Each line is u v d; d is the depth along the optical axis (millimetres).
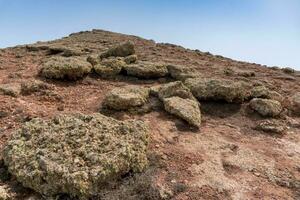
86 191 6512
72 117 8438
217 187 7363
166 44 26141
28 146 7395
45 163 6762
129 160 7223
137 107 10531
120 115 10141
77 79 13078
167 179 7391
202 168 7973
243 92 11641
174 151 8523
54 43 23922
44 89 11703
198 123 9898
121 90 11125
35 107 10242
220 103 11625
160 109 10742
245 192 7293
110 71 13641
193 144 9023
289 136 10141
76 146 7375
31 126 8039
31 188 6680
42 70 13250
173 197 6887
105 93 11984
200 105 11336
